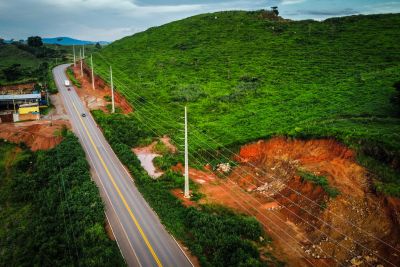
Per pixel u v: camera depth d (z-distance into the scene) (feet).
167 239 117.29
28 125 216.54
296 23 440.45
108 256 104.12
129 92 284.00
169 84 300.61
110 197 143.95
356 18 422.82
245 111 228.02
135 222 126.82
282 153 161.68
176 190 150.00
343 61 294.25
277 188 144.66
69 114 240.12
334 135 148.05
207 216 124.57
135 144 199.82
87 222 124.16
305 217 123.24
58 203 144.66
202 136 199.52
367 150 133.39
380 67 265.34
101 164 174.19
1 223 144.77
